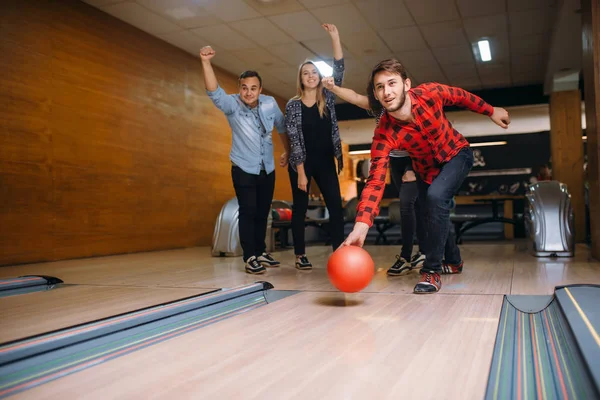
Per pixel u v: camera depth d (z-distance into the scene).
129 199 5.73
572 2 5.10
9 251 4.31
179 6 5.45
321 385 1.03
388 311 1.80
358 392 0.98
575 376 1.00
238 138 3.16
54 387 1.07
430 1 5.46
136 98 5.92
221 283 2.72
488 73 8.12
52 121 4.79
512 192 13.05
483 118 11.12
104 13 5.52
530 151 13.66
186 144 6.82
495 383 1.01
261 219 3.54
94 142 5.27
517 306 1.83
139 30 6.03
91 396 1.01
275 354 1.28
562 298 1.64
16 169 4.41
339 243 3.18
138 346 1.40
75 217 4.99
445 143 2.15
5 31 4.37
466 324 1.56
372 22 6.01
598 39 3.37
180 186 6.66
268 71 7.94
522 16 5.88
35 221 4.56
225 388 1.03
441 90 2.09
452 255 2.88
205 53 2.89
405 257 2.95
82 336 1.33
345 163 13.89
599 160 3.39
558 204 4.06
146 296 2.31
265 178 3.38
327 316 1.74
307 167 3.17
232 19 5.86
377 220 7.34
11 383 1.07
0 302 2.21
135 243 5.78
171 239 6.43
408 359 1.20
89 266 4.05
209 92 2.98
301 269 3.34
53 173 4.77
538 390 0.96
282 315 1.79
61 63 4.92
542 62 7.58
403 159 2.90
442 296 2.09
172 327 1.59
